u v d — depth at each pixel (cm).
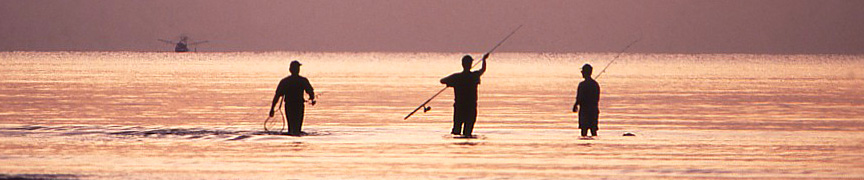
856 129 3825
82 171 2380
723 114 4756
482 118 4416
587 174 2372
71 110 4812
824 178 2309
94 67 15188
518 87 8200
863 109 5159
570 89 7775
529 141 3178
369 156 2725
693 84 9006
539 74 12838
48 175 2303
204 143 3064
